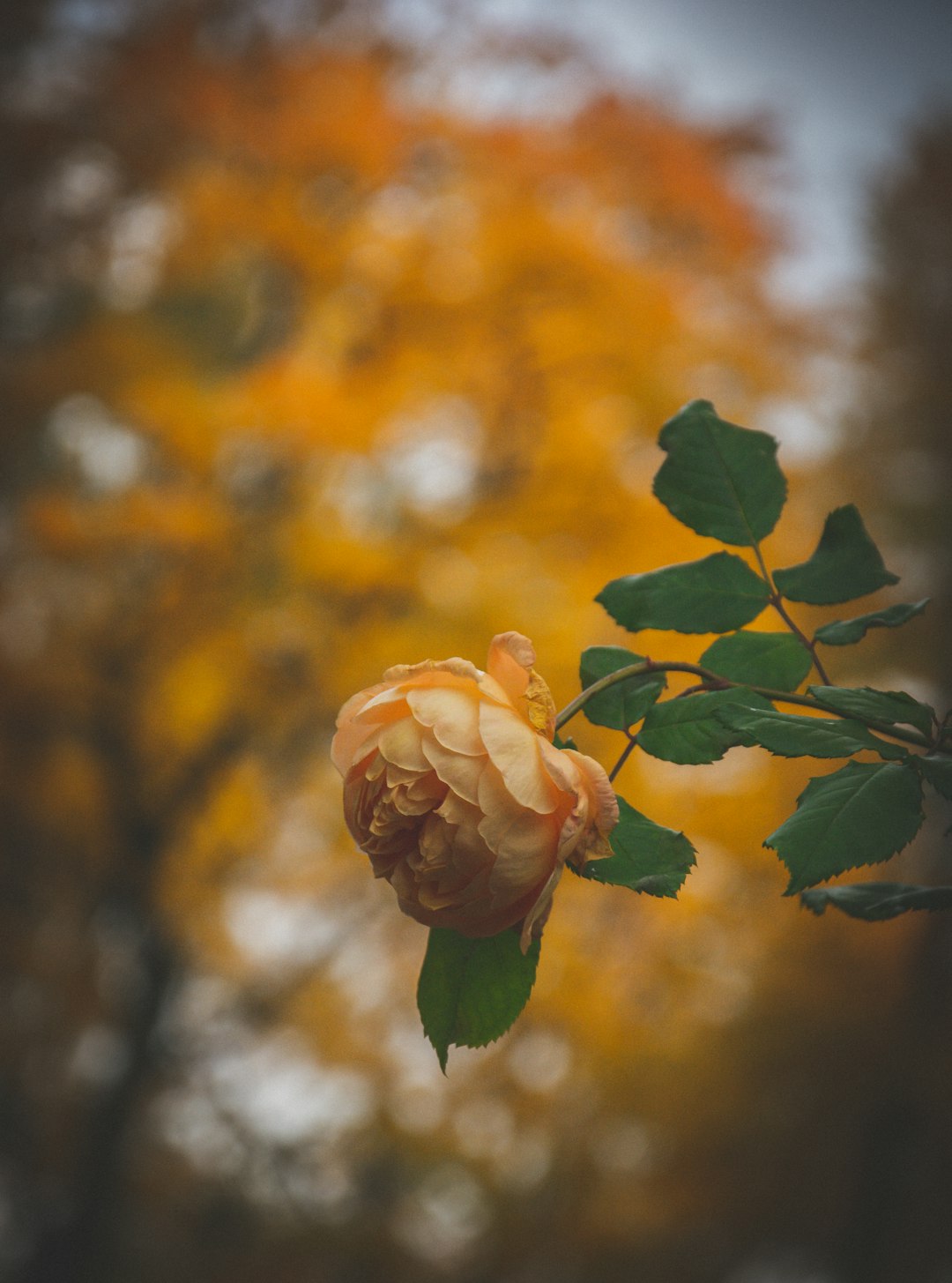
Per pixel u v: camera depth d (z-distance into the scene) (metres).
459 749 0.50
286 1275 5.62
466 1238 6.49
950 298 8.23
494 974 0.53
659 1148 6.49
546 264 5.14
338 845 5.77
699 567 0.69
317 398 4.84
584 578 5.18
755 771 5.61
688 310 5.66
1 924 5.35
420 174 5.68
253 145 5.21
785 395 6.11
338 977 6.13
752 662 0.66
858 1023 6.06
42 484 5.53
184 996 6.11
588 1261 6.17
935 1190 6.18
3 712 5.11
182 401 4.79
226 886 5.73
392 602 5.18
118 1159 5.73
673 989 6.15
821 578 0.68
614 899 5.79
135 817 5.43
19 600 5.34
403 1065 6.17
